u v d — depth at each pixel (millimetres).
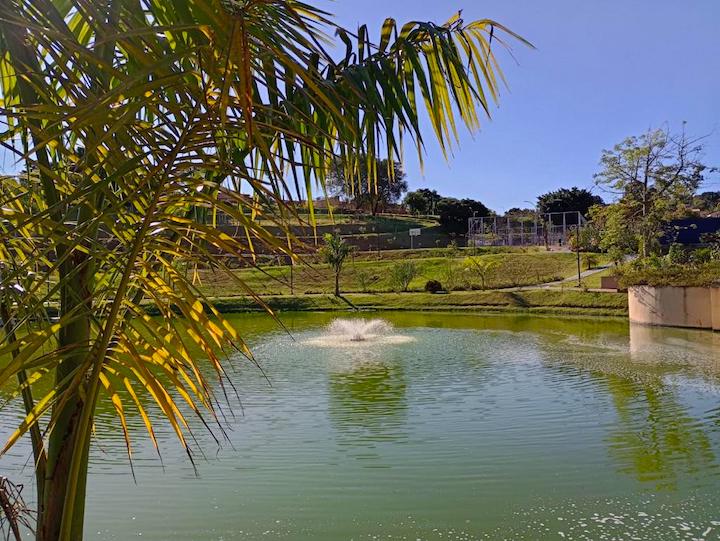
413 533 5297
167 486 6461
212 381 12531
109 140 1558
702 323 20688
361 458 7371
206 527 5434
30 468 7051
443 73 2615
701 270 22016
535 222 51156
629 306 24266
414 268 39062
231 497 6141
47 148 2047
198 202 1763
